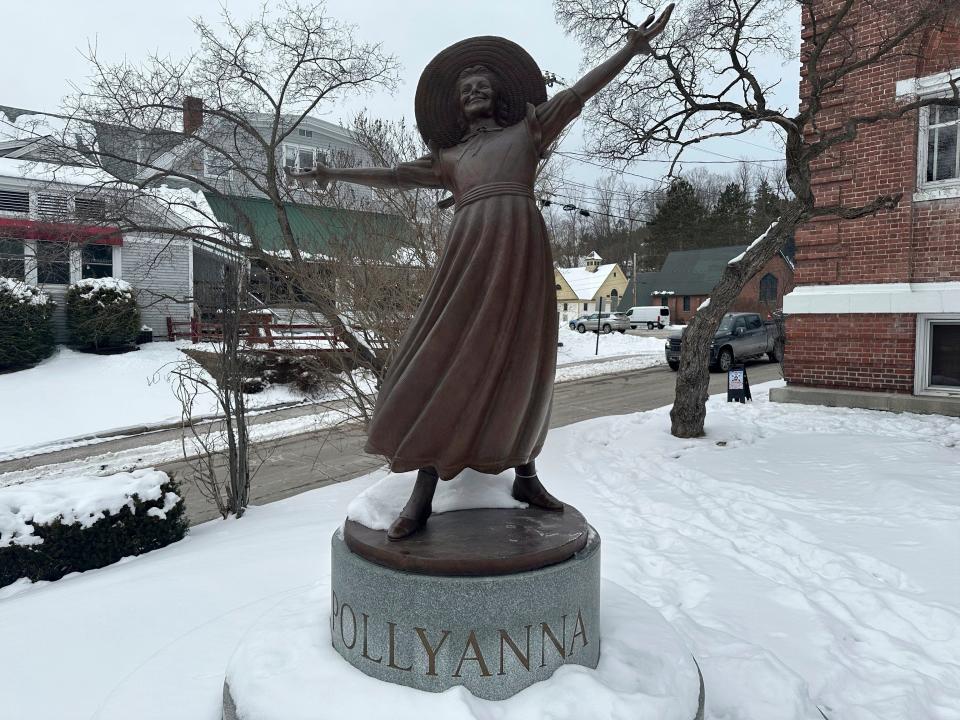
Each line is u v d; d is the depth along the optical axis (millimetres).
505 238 3156
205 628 4086
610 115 11422
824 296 12805
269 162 10781
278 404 16531
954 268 11438
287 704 2748
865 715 3590
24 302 19109
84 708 3584
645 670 3076
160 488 6863
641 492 8023
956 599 4871
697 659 3910
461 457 3082
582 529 3266
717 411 12578
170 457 12086
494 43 3469
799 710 3473
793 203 10172
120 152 12695
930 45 11438
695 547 6133
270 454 11641
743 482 8102
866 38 11914
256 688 2871
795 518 6773
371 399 10953
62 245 11305
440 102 3631
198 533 7258
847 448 9336
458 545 3006
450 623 2811
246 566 5617
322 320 12547
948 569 5379
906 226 11781
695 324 10516
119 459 12125
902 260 11883
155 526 6695
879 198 9688
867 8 11773
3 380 17844
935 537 6027
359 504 3441
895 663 4133
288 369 17203
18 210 17891
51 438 14219
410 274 10023
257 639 3318
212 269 24781
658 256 65875
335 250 9977
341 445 12234
